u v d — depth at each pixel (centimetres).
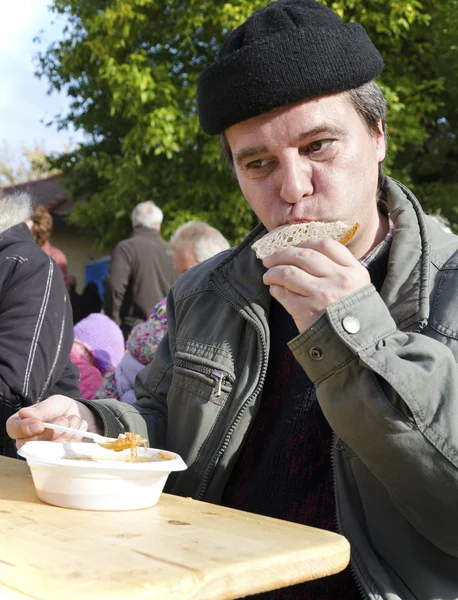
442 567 133
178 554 97
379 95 153
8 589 82
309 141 142
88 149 1195
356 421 122
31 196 319
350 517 139
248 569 95
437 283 145
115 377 366
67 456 135
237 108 142
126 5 886
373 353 120
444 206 977
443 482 120
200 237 391
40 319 255
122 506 122
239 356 167
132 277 566
